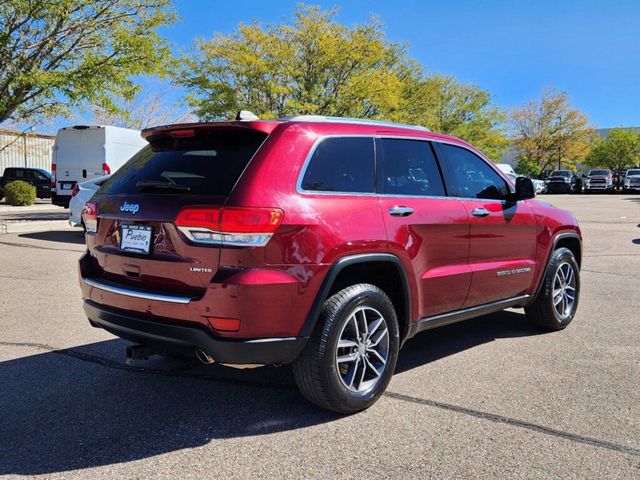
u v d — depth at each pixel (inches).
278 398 148.9
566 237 214.4
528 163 2253.9
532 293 201.6
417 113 1309.1
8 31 474.9
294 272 123.6
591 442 124.5
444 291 161.6
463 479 109.2
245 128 131.4
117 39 513.0
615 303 259.0
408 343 199.8
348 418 136.9
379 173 148.7
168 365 172.9
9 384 156.6
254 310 119.3
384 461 116.0
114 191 147.1
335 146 141.2
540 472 111.8
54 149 573.0
